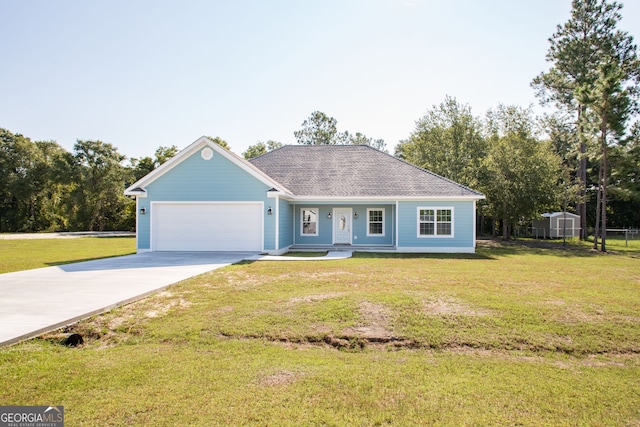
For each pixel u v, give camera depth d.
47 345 5.62
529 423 3.77
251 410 3.90
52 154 52.50
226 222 17.58
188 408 3.92
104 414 3.78
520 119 29.30
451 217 19.52
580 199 30.78
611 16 27.80
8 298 7.73
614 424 3.80
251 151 54.94
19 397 4.12
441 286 9.46
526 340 6.00
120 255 16.95
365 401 4.13
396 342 5.95
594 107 22.72
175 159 17.55
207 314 7.07
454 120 32.44
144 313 7.16
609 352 5.74
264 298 8.13
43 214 49.41
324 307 7.35
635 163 22.88
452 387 4.50
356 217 21.34
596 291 9.19
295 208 21.58
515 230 33.78
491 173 28.30
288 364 5.09
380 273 11.53
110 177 46.44
